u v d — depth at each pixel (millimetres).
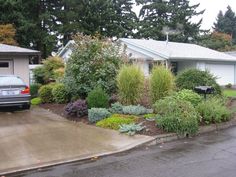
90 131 9109
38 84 18500
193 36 47719
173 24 45156
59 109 12961
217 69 27516
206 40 49406
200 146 7699
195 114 9117
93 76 13094
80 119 10883
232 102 14898
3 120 10930
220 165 6160
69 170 6078
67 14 36719
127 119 9695
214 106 10305
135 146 7645
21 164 6344
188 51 26500
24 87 12938
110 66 13070
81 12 38281
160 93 11195
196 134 9000
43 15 35562
